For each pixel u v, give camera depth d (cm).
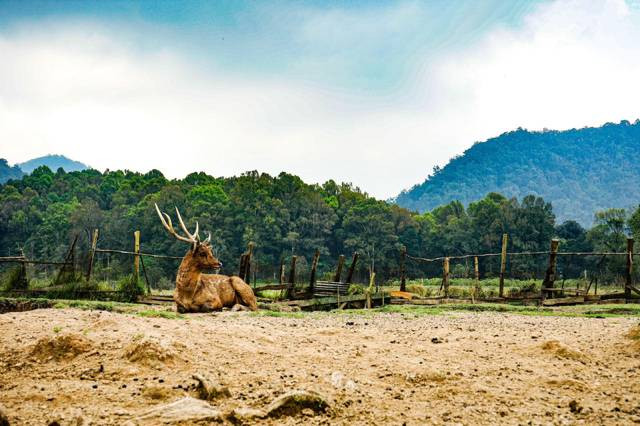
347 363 753
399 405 591
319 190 9525
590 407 577
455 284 3791
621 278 3669
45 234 7181
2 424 493
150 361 699
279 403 554
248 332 909
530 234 6650
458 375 695
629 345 832
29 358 726
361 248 6856
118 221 7069
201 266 1491
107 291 1756
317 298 1989
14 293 1705
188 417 523
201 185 9069
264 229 6894
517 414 564
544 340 900
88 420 513
